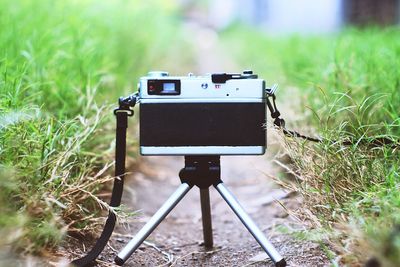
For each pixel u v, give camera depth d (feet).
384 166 2.51
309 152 2.58
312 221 2.35
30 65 3.31
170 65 7.61
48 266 2.14
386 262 1.80
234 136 2.22
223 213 3.25
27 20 4.20
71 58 3.69
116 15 6.38
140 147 2.23
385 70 3.61
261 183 3.64
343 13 10.27
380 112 3.13
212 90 2.22
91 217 2.54
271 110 2.39
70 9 4.95
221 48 12.98
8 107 2.64
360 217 2.11
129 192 3.38
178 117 2.22
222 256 2.59
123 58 4.99
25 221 2.07
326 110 3.32
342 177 2.47
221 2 21.11
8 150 2.37
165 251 2.66
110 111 3.17
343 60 4.00
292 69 4.85
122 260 2.27
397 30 5.53
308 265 2.31
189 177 2.29
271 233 2.73
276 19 11.87
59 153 2.51
